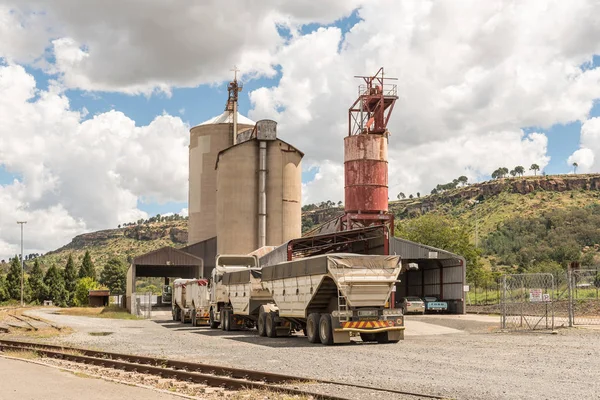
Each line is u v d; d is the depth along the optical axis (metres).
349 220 54.03
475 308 53.81
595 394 12.41
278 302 30.28
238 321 36.09
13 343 27.72
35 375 15.48
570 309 30.67
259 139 69.31
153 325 43.94
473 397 12.19
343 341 25.03
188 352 22.94
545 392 12.66
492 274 82.25
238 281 34.97
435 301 52.25
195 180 87.56
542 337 26.28
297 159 71.12
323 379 14.83
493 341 24.98
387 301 26.09
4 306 108.75
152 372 16.81
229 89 88.62
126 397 12.20
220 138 86.44
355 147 55.47
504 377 14.94
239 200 68.69
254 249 68.56
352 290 25.39
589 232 157.75
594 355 19.41
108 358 21.50
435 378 14.95
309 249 47.28
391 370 16.66
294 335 31.94
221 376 15.54
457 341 25.48
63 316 59.66
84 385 13.77
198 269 71.00
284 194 69.75
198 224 86.44
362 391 13.09
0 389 13.15
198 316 41.59
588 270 40.31
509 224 182.12
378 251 46.00
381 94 58.16
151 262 63.34
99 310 70.62
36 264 134.75
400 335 25.97
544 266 102.81
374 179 55.00
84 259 145.62
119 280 158.12
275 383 14.55
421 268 59.69
